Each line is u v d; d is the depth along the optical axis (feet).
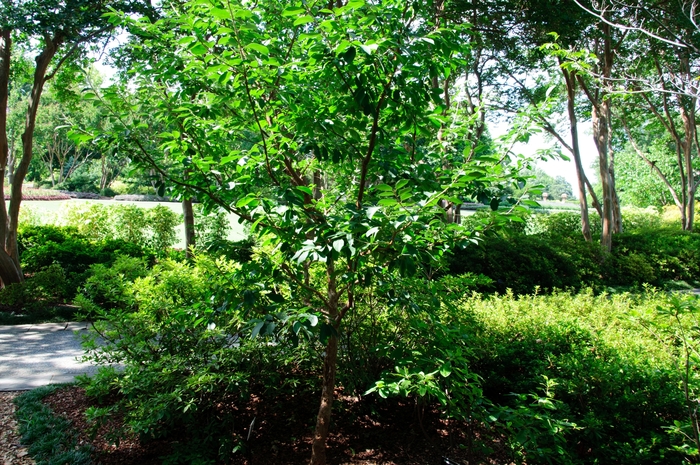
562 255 35.65
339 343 12.08
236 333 11.94
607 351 11.59
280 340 11.64
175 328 11.61
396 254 6.59
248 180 7.41
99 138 7.51
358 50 5.98
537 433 8.11
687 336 10.84
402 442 11.22
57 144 104.68
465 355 10.84
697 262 42.91
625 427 9.29
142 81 8.64
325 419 8.66
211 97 8.58
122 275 13.21
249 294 7.09
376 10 6.45
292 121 7.17
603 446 8.99
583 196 42.65
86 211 39.81
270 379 11.44
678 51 24.61
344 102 7.20
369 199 8.04
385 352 10.00
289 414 12.15
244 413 12.04
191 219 30.42
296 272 9.12
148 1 24.47
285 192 6.66
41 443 10.55
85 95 7.58
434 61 6.69
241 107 7.89
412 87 6.42
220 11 6.06
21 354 17.51
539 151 7.55
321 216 7.21
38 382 14.73
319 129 6.69
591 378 10.06
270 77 7.11
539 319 14.26
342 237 6.34
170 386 10.71
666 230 50.49
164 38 8.61
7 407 12.74
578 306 17.46
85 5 22.91
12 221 26.37
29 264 28.68
